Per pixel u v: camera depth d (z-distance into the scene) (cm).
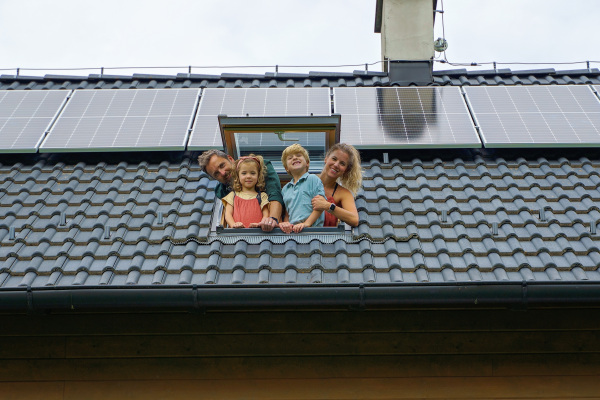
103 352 642
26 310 604
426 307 621
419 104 890
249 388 635
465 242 666
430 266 638
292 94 912
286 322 646
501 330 646
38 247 663
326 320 646
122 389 636
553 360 642
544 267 636
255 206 703
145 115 869
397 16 1068
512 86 942
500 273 627
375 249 661
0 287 600
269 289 598
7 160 813
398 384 636
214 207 723
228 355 641
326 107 877
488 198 737
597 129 826
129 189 754
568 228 692
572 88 930
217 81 1002
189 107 888
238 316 647
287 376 638
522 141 799
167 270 636
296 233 673
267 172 719
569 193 747
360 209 716
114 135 823
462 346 643
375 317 647
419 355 642
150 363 641
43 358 641
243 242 666
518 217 709
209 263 638
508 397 634
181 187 755
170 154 819
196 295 598
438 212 714
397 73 995
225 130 754
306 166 711
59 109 893
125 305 600
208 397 634
